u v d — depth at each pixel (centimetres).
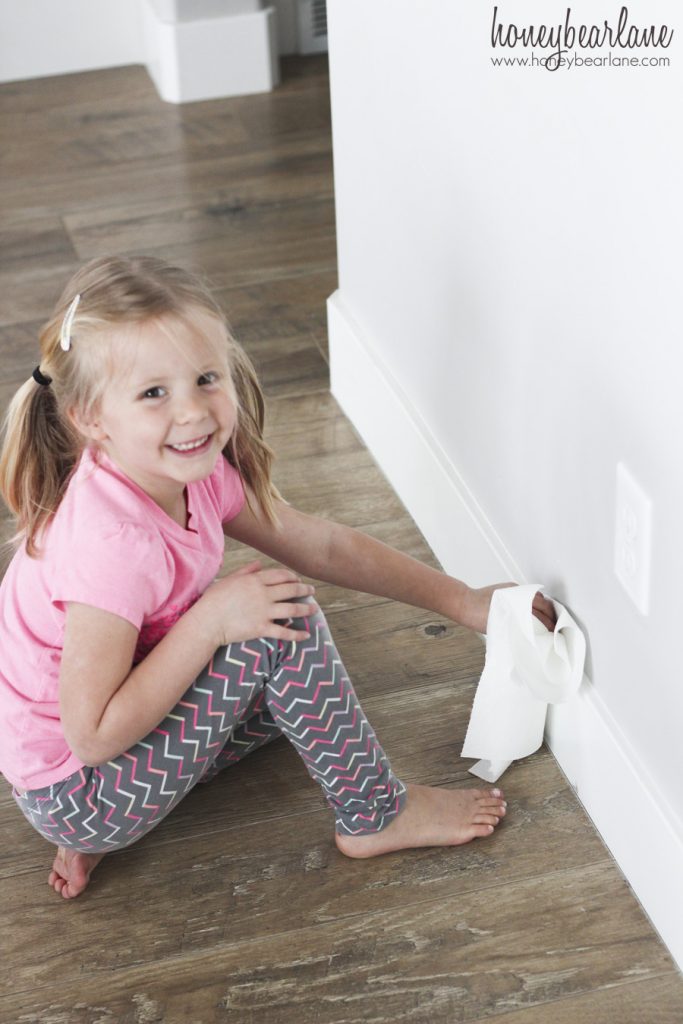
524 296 135
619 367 116
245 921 134
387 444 196
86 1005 127
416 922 133
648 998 124
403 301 179
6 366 232
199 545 130
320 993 126
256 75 346
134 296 116
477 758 150
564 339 127
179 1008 126
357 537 152
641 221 106
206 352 118
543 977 126
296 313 246
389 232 179
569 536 137
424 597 154
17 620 129
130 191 299
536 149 124
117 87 356
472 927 132
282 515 149
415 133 159
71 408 122
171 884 139
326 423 215
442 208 155
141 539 121
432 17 145
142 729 123
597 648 136
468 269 150
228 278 260
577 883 136
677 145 98
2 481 130
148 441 119
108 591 119
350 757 132
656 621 119
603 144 110
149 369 116
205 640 124
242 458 139
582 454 128
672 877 124
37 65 365
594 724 137
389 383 191
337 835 140
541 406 137
